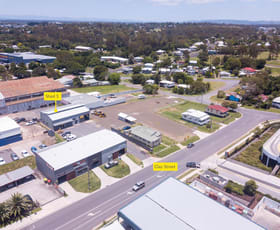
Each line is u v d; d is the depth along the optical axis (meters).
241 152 61.00
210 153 60.12
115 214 39.38
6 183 44.19
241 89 112.81
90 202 42.00
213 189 46.00
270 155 52.84
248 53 189.38
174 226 31.77
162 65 174.25
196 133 72.19
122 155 58.03
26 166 50.03
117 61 193.62
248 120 83.56
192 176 50.16
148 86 116.19
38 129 72.06
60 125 72.31
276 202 41.12
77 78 123.81
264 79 117.31
